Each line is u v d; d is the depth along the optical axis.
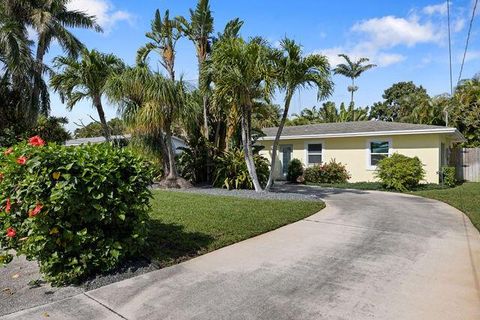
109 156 4.22
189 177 13.18
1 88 18.06
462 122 21.78
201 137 13.37
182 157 13.44
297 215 7.26
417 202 9.57
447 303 3.36
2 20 17.80
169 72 16.14
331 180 15.93
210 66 10.68
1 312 3.24
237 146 13.07
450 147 18.00
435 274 4.11
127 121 12.28
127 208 4.21
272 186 12.66
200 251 4.98
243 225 6.29
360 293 3.59
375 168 15.40
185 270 4.28
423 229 6.29
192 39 15.83
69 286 3.80
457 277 4.01
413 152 14.72
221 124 13.32
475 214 7.57
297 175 16.56
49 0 20.64
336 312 3.20
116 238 4.22
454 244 5.34
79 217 3.89
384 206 8.79
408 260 4.60
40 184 3.64
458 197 10.31
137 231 4.33
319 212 7.89
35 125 19.03
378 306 3.31
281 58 9.78
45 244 3.67
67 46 21.47
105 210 3.96
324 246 5.24
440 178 14.15
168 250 4.89
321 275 4.09
